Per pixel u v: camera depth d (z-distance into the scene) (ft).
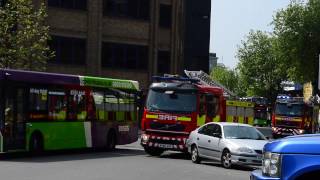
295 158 26.45
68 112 80.94
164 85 84.48
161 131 83.25
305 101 155.74
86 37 165.07
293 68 186.60
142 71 176.35
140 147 106.11
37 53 125.39
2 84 69.87
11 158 73.36
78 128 82.79
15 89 71.72
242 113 138.10
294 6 183.93
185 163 73.92
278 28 186.29
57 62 159.02
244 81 281.95
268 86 273.75
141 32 176.24
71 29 161.99
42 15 133.39
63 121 79.82
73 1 162.71
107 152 89.10
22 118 72.59
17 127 71.72
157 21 179.01
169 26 184.44
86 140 84.53
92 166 64.69
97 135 86.99
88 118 85.15
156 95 84.74
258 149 66.23
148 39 177.58
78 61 163.43
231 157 66.74
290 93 272.51
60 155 80.64
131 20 174.29
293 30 183.73
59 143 78.89
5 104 70.08
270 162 27.40
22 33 122.42
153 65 177.99
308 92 206.18
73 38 162.50
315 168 25.90
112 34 170.81
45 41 134.00
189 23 224.53
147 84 176.96
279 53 187.73
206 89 84.69
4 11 120.47
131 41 174.19
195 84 84.07
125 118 95.14
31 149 73.97
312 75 183.52
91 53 165.27
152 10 178.19
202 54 226.17
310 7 183.62
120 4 172.65
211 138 71.67
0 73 69.82
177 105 83.25
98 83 87.71
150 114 84.07
